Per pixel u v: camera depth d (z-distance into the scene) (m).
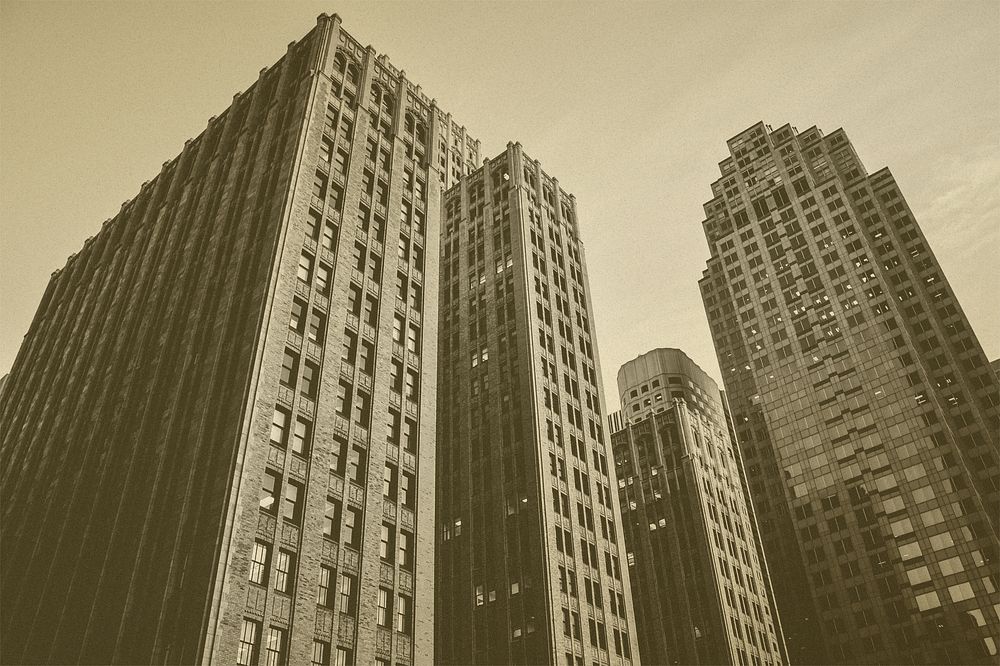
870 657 105.06
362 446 52.94
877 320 127.88
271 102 72.81
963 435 111.94
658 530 127.69
